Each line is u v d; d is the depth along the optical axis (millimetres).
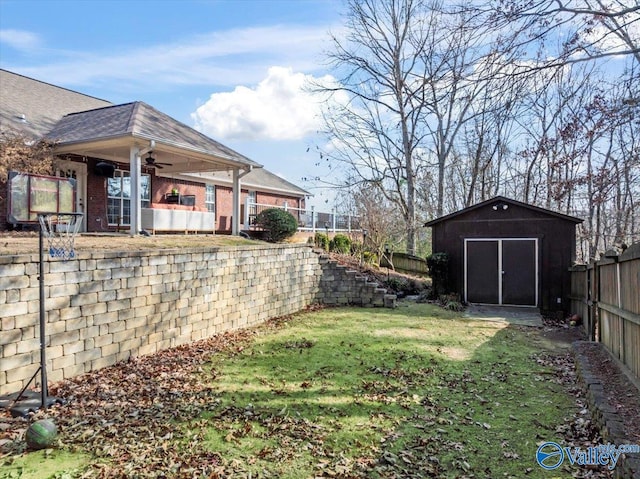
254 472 3309
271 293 9984
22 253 5289
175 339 7090
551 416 4477
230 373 5727
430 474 3344
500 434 4051
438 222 12930
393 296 11648
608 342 6250
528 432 4094
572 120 6488
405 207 19766
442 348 7316
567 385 5480
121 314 6062
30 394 4590
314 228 19938
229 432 3967
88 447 3633
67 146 10312
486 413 4555
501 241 12250
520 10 4781
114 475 3217
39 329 4879
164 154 12148
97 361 5688
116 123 10617
